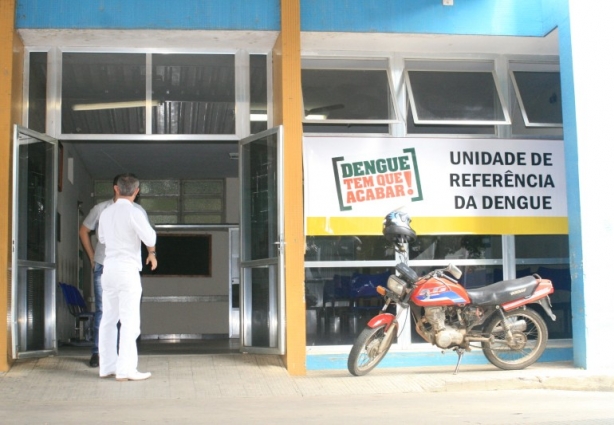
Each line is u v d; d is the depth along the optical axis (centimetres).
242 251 856
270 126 863
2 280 739
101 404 633
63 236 1152
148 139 853
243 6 806
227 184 1481
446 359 844
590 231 794
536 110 907
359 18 828
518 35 850
